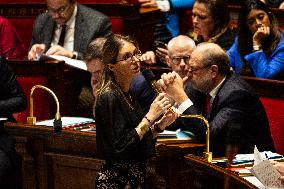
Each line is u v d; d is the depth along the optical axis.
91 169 12.91
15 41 18.53
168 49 14.20
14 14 19.23
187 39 14.10
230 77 13.02
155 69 14.95
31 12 19.19
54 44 17.61
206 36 16.36
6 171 14.60
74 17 17.41
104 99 10.52
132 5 18.56
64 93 15.75
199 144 12.44
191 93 13.66
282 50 15.51
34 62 15.53
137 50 10.77
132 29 18.78
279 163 10.85
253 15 15.59
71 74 16.06
